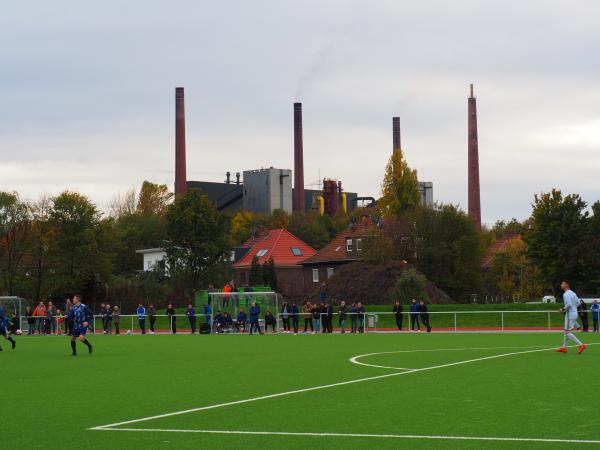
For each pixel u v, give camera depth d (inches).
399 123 6515.8
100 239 3833.7
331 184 7150.6
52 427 632.4
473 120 5625.0
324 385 880.9
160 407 734.5
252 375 1011.3
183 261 3850.9
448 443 544.1
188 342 1878.7
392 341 1761.8
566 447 525.3
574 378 908.0
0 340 2133.4
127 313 3688.5
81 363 1262.3
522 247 4530.0
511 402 725.3
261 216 6422.2
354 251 4503.0
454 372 1000.2
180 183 5816.9
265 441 561.6
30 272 3809.1
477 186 5620.1
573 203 3641.7
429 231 3998.5
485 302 4318.4
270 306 2497.5
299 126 6510.8
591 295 3587.6
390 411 684.7
